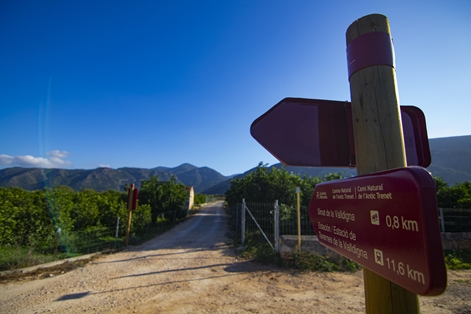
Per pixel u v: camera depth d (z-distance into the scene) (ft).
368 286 3.63
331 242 3.78
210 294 15.76
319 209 4.25
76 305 14.19
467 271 19.66
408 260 2.17
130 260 24.34
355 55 3.87
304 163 4.35
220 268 21.40
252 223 34.40
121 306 14.05
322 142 4.35
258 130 4.53
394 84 3.66
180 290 16.47
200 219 73.97
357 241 3.04
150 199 61.57
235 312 13.21
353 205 3.16
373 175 2.75
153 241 35.68
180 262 23.45
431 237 1.97
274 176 40.86
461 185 36.63
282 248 22.56
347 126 4.33
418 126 4.54
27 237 26.53
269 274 19.65
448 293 15.03
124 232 38.14
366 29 3.81
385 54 3.68
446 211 31.07
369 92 3.66
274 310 13.35
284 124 4.49
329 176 38.42
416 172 2.11
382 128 3.54
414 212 2.10
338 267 20.54
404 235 2.23
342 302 14.25
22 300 14.85
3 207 26.81
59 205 31.35
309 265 20.62
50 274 19.75
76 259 24.14
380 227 2.59
